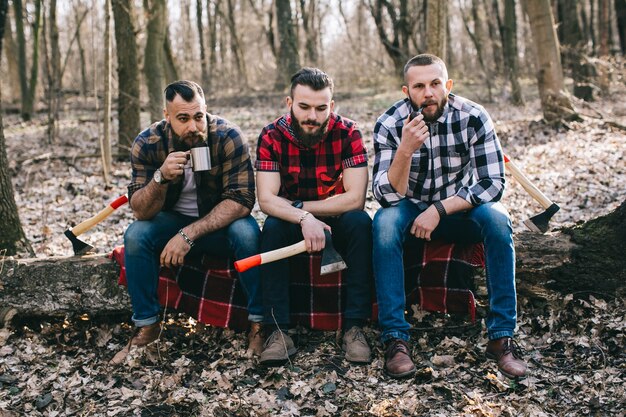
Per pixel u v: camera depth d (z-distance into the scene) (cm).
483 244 349
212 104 1811
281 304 340
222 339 365
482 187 341
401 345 322
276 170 357
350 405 300
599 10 1706
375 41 2867
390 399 302
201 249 362
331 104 348
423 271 368
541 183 669
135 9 924
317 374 325
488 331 328
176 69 1403
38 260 380
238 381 324
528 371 319
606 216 371
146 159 357
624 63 1207
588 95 1339
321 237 331
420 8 2088
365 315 342
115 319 382
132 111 917
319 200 363
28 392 320
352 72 2462
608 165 712
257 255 326
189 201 367
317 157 357
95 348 361
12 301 376
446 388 306
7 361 348
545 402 296
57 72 1118
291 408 299
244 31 2959
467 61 2534
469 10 2461
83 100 1800
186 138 338
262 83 2738
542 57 999
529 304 372
